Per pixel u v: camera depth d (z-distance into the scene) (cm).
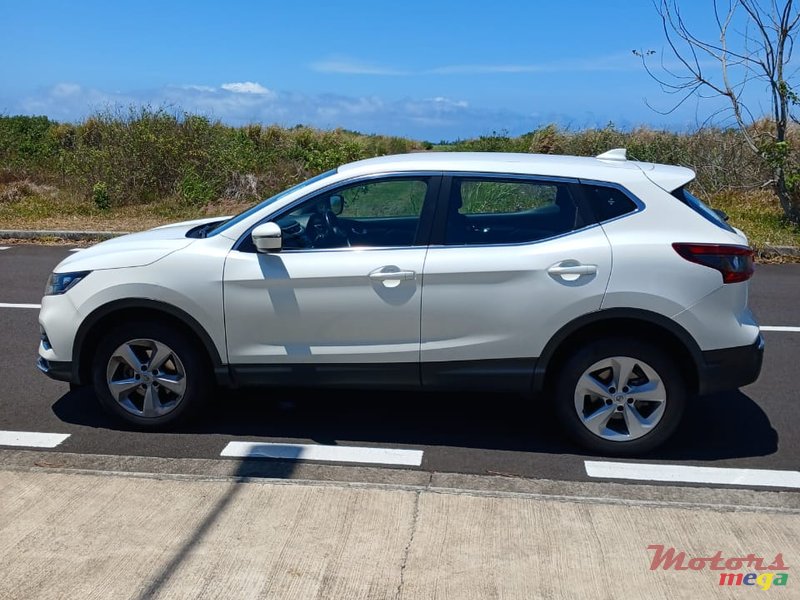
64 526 378
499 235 464
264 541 364
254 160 1762
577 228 461
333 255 471
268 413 543
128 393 506
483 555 353
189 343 492
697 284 446
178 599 324
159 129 1717
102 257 494
